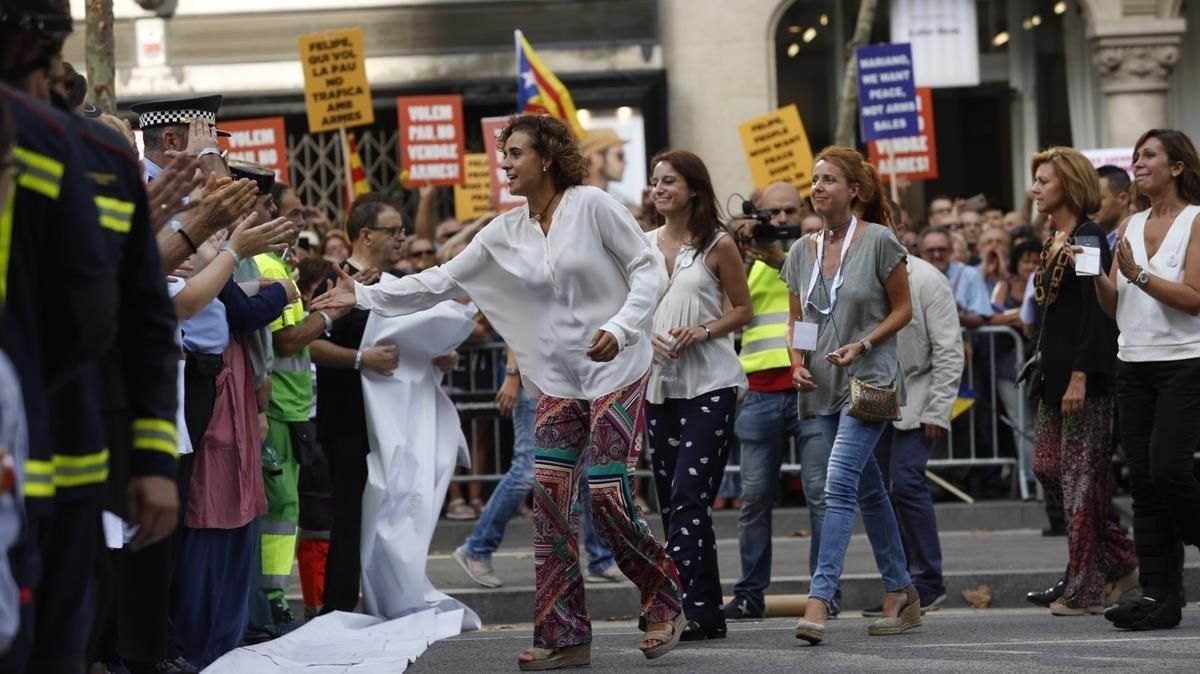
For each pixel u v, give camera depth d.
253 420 6.80
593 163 15.89
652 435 7.62
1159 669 6.12
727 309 7.62
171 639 6.61
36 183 3.45
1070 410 8.00
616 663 6.70
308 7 15.94
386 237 8.34
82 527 3.62
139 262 3.73
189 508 6.59
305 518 8.53
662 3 15.94
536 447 6.63
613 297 6.55
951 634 7.43
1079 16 16.77
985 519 11.59
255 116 15.97
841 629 7.83
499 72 15.94
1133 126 16.17
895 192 13.23
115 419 3.77
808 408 7.50
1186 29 16.88
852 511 7.19
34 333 3.45
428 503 8.08
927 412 8.59
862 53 13.09
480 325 11.51
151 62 15.97
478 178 13.32
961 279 11.93
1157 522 7.41
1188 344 7.21
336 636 7.50
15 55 3.69
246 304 6.61
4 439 3.13
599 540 9.35
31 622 3.36
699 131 16.02
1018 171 16.92
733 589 8.72
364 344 8.02
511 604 9.06
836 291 7.38
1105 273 7.84
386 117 16.08
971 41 16.55
